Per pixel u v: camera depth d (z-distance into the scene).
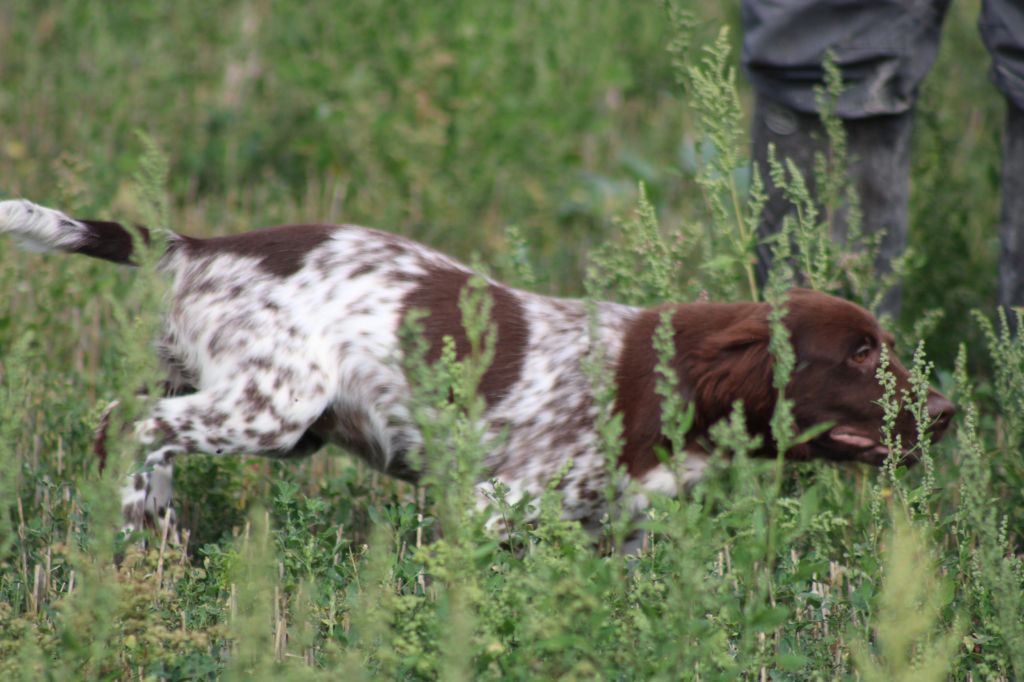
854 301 9.94
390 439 8.58
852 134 10.30
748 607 6.20
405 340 8.41
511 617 6.10
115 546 6.86
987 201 13.98
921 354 7.63
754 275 10.81
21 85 16.16
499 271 12.98
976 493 6.80
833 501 8.26
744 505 6.42
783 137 10.42
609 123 16.20
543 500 6.58
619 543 6.42
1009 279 10.36
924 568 6.62
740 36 18.72
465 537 6.16
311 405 8.41
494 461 8.42
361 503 8.98
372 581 5.95
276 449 8.51
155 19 17.39
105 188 13.30
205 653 6.50
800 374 8.24
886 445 7.99
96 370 11.02
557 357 8.49
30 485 8.79
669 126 16.89
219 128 15.64
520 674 5.87
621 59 17.91
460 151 14.52
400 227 13.82
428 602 6.55
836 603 7.16
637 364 8.42
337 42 16.28
